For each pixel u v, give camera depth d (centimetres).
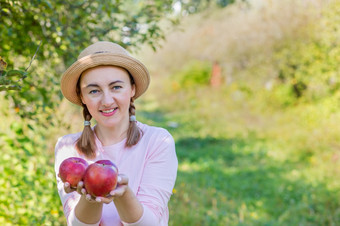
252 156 944
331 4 891
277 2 1152
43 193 311
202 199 621
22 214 283
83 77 165
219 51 1575
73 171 135
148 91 2030
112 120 167
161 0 376
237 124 1248
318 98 1077
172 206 498
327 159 834
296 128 1065
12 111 349
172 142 177
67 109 452
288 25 1103
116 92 164
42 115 349
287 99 1253
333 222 549
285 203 643
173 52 2031
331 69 958
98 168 131
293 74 1188
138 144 174
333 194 649
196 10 511
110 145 175
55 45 310
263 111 1295
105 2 313
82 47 320
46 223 292
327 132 924
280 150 957
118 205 144
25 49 292
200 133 1198
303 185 708
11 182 297
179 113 1553
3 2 240
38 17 272
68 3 305
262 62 1288
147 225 148
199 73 1914
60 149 181
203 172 819
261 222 559
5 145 325
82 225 148
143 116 1448
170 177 172
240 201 653
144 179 168
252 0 1356
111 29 325
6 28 258
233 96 1504
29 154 307
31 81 315
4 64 176
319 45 1016
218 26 1565
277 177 772
